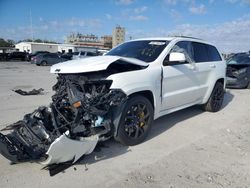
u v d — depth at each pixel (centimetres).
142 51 569
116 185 361
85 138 412
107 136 452
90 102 414
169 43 580
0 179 369
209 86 707
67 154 379
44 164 381
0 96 939
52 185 358
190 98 638
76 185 359
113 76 447
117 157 444
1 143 374
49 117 425
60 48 6900
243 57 1338
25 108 759
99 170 400
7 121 626
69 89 434
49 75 1814
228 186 366
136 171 399
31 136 404
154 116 530
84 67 441
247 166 425
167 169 408
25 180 369
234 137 556
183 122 651
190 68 617
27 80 1474
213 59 731
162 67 538
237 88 1260
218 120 680
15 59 4272
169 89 559
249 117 722
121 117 453
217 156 458
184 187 360
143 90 484
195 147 496
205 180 379
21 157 382
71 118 431
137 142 494
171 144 507
